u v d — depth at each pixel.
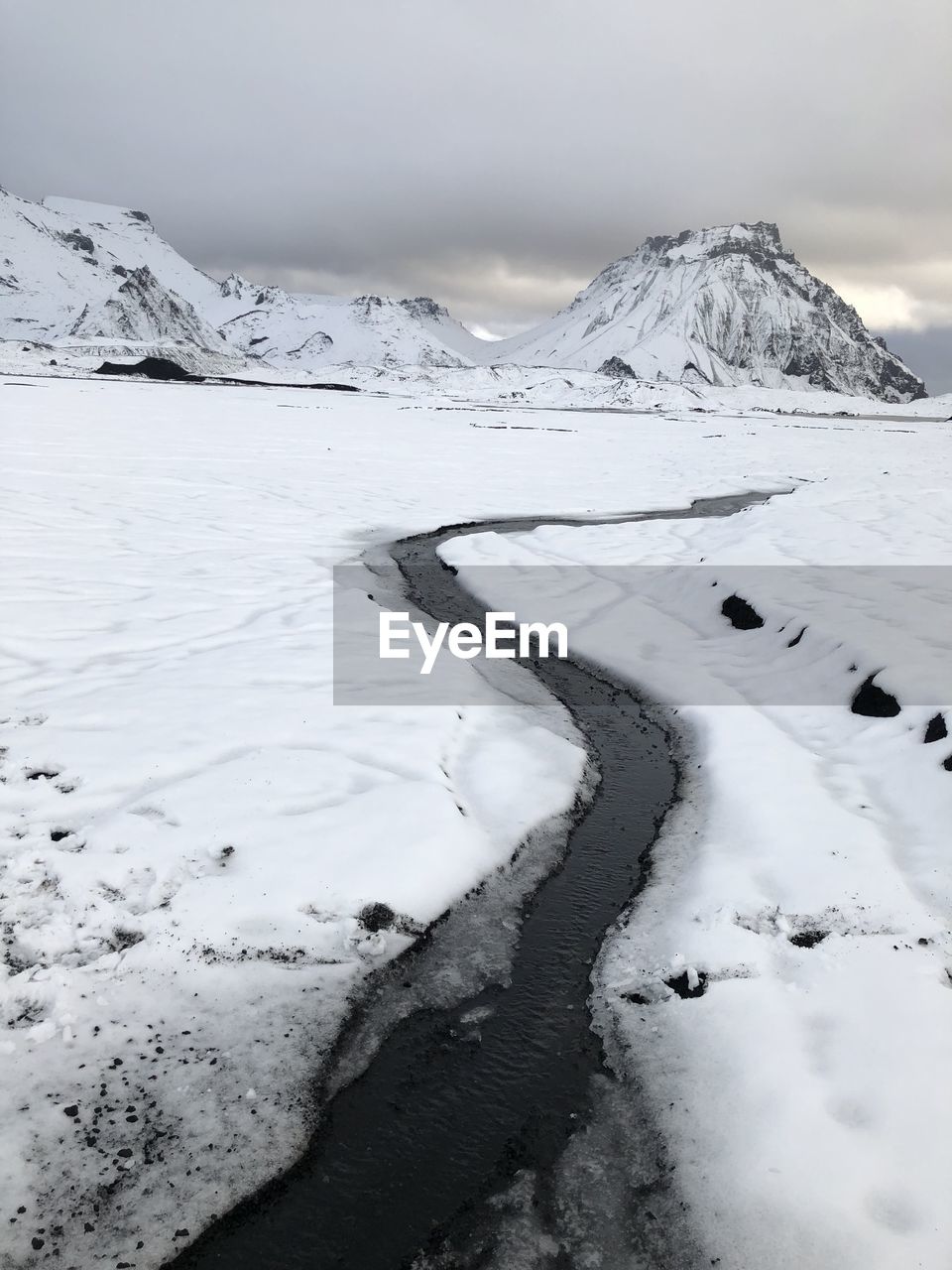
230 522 16.38
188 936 4.19
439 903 4.68
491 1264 2.87
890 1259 2.78
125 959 4.04
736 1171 3.15
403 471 26.53
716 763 6.51
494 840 5.37
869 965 4.14
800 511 16.14
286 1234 2.94
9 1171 3.05
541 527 17.12
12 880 4.42
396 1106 3.47
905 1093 3.40
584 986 4.23
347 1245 2.92
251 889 4.49
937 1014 3.81
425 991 4.13
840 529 14.13
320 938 4.29
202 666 7.95
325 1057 3.69
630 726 7.63
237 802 5.24
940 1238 2.83
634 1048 3.80
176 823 4.98
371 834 5.03
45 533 13.80
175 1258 2.84
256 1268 2.83
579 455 35.50
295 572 12.66
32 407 41.06
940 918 4.48
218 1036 3.73
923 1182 3.03
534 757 6.62
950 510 15.58
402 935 4.43
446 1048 3.79
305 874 4.63
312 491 21.14
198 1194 3.05
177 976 3.99
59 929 4.14
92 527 14.63
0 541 12.95
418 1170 3.21
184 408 50.59
